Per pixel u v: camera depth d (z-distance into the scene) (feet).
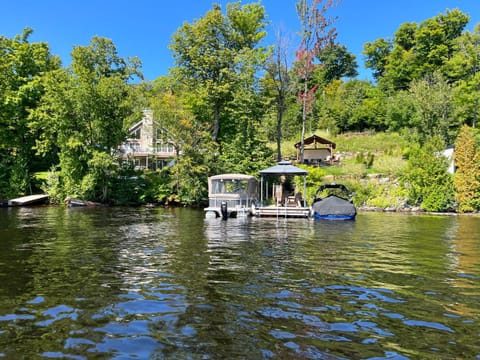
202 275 24.09
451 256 31.42
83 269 25.54
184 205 99.40
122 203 102.47
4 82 105.29
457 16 182.50
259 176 98.78
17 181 104.32
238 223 59.67
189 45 113.70
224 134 119.34
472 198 83.35
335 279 23.34
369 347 13.43
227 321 15.90
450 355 12.87
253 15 123.75
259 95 115.55
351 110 172.14
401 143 137.18
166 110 98.84
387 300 19.10
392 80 191.72
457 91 133.90
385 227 54.85
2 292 19.97
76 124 100.53
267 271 25.39
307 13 111.75
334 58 219.61
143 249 33.88
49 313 16.72
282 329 15.06
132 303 18.22
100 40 130.62
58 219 62.44
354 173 104.06
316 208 69.31
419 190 88.22
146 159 144.05
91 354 12.66
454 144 101.96
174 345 13.44
